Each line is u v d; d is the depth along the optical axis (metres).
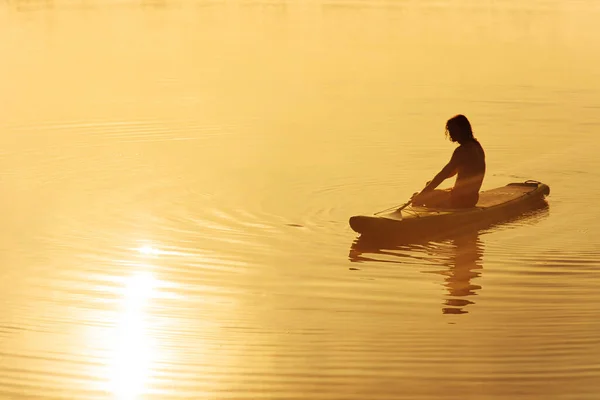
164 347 18.22
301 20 87.50
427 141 37.62
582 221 27.06
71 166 33.53
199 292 21.38
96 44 69.19
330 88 50.69
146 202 28.95
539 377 16.72
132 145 37.06
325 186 30.81
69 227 26.34
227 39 72.81
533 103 45.47
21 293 21.19
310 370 17.12
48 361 17.53
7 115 42.88
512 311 19.98
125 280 22.12
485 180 32.03
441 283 21.91
